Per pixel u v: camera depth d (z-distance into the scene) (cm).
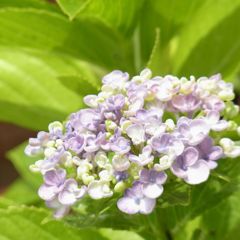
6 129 114
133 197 44
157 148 44
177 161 45
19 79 71
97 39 64
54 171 46
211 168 45
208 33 67
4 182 113
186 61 67
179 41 68
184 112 48
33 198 79
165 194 47
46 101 70
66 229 56
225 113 51
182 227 56
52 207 48
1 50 72
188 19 65
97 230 58
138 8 59
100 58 65
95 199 48
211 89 49
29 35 64
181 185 48
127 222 51
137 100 47
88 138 46
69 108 70
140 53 66
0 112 67
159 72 64
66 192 46
